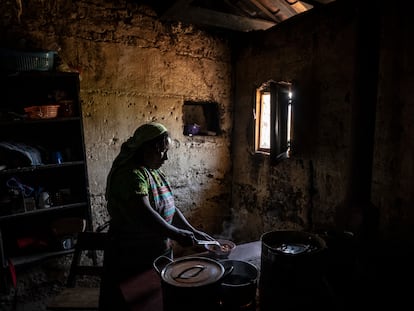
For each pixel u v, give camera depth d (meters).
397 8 2.34
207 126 4.28
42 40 3.02
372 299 1.39
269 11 3.61
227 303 1.27
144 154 1.93
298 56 3.21
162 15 3.40
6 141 2.87
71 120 2.94
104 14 3.30
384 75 2.46
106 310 1.79
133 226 1.88
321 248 1.36
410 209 2.32
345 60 2.74
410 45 2.27
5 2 2.85
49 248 3.00
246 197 4.07
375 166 2.57
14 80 2.95
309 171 3.15
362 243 1.83
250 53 3.87
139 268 1.80
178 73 3.77
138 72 3.52
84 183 3.05
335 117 2.86
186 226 2.09
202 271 1.33
